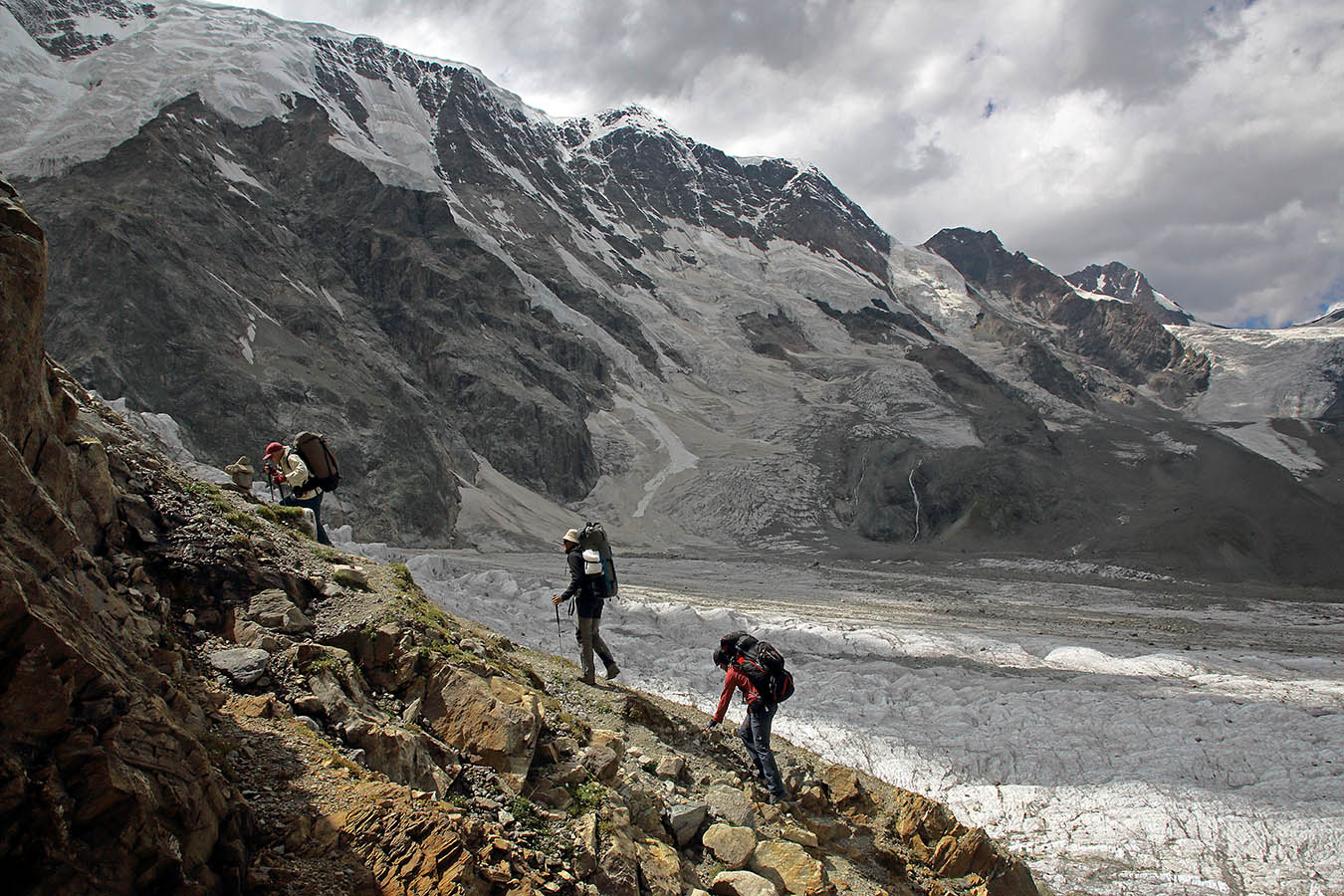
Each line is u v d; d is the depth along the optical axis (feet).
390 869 14.06
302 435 34.45
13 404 16.55
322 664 19.44
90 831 11.45
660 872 19.01
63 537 16.05
